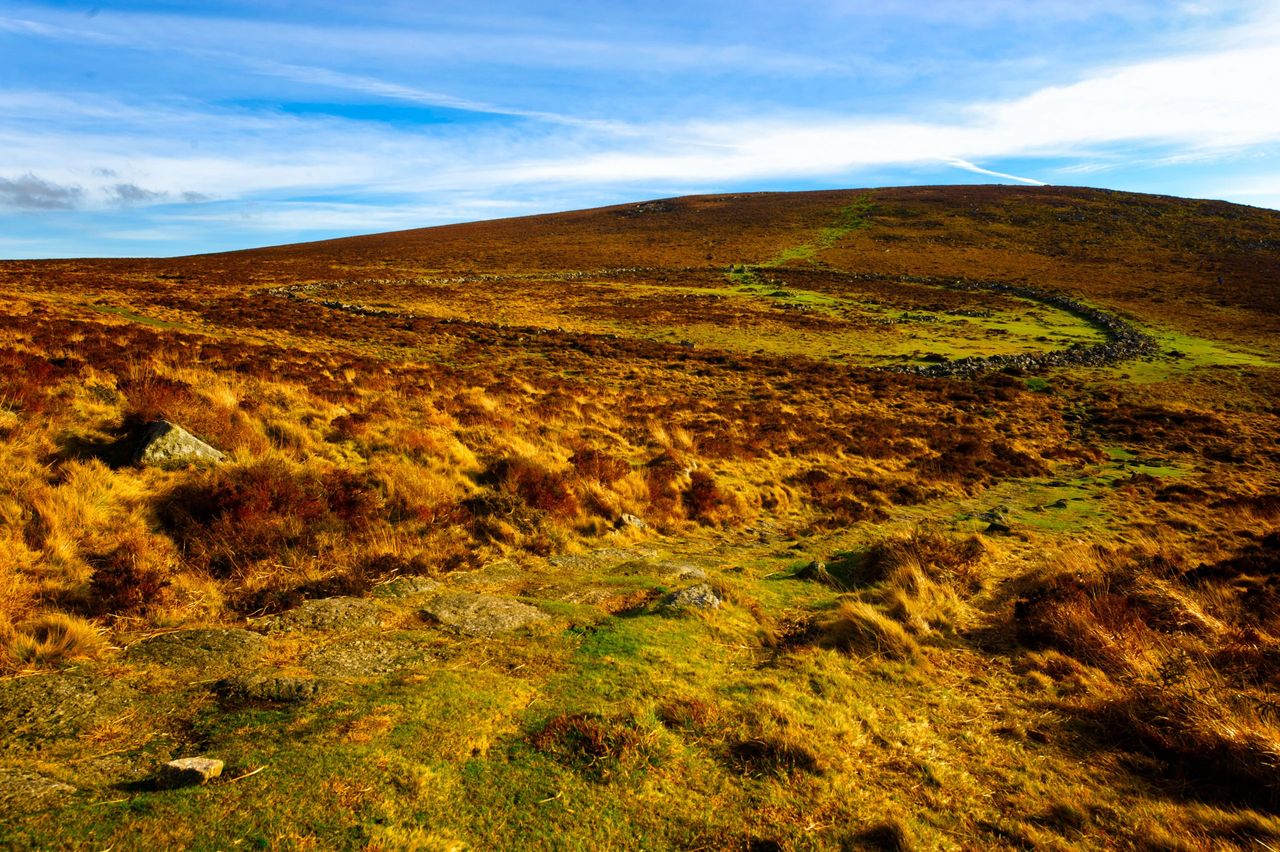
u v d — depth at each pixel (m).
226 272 56.16
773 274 68.94
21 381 9.05
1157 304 55.00
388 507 8.36
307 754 3.37
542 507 9.42
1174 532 12.78
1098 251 79.44
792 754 3.78
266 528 6.89
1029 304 56.44
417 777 3.25
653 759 3.61
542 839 2.93
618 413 19.09
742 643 5.70
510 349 30.98
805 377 30.59
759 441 17.70
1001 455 20.23
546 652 5.06
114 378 10.71
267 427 10.06
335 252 81.62
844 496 14.02
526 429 14.09
